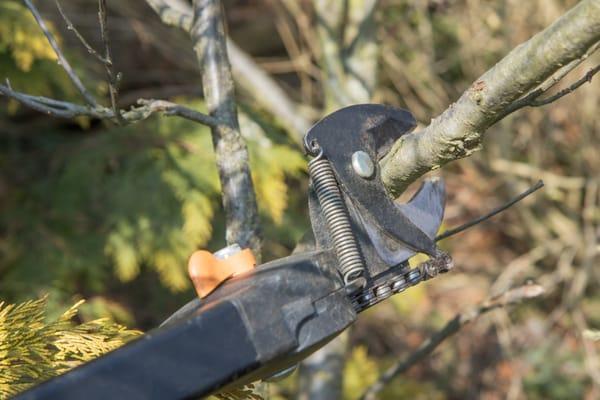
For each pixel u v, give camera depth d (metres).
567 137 8.42
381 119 1.75
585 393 8.13
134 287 6.77
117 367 1.36
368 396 3.71
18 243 5.60
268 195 4.89
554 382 8.23
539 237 8.46
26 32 4.66
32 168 6.31
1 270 5.50
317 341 1.47
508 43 7.86
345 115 1.73
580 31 1.48
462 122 1.70
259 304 1.44
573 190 8.36
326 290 1.52
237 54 6.13
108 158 5.68
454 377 8.51
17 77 4.89
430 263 1.69
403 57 8.59
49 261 5.49
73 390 1.34
